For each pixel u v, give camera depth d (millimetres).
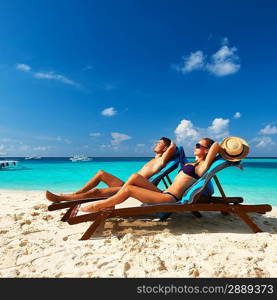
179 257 2648
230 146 3611
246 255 2729
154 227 3801
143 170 5160
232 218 4375
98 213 3359
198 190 3467
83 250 2893
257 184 11000
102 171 4449
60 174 16781
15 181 12445
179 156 4785
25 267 2508
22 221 4121
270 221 4305
